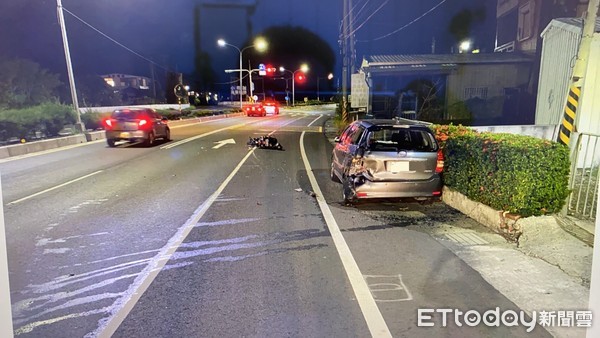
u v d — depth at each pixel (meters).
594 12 5.42
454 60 19.92
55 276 4.00
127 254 4.56
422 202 6.70
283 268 4.15
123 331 3.03
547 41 12.10
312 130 22.72
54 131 15.68
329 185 8.32
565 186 4.97
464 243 4.84
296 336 2.95
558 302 3.41
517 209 4.93
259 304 3.41
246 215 6.11
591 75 8.07
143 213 6.21
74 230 5.41
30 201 6.92
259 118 35.91
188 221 5.81
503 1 23.77
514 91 19.53
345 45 20.95
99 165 10.59
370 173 6.12
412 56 21.69
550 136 10.42
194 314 3.26
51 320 3.19
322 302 3.45
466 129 8.41
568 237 4.54
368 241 4.94
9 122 13.61
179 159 11.73
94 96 39.84
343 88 21.89
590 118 8.10
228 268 4.16
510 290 3.64
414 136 6.73
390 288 3.70
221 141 16.33
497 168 5.20
